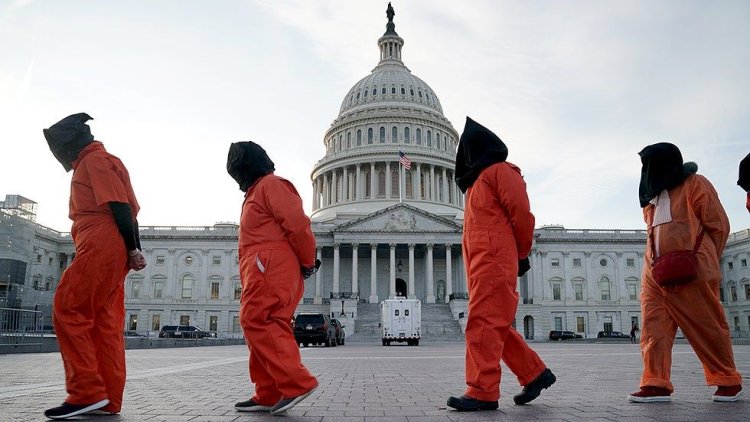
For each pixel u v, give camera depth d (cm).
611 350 3381
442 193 11350
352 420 644
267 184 701
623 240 9788
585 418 648
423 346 4709
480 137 739
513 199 700
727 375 796
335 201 11431
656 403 781
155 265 9581
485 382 705
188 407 763
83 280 657
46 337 2603
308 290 9644
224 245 9644
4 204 8825
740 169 939
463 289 9875
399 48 13275
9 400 823
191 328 7875
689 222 798
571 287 9675
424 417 665
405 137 11594
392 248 9275
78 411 648
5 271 7869
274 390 697
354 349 3756
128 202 701
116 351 690
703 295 788
